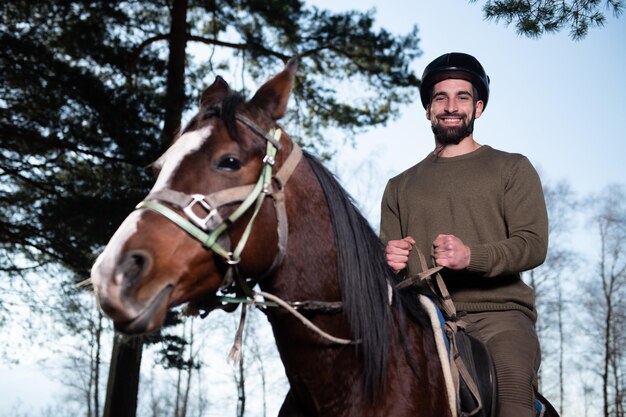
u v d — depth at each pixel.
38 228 12.62
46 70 12.58
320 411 2.55
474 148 3.52
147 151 12.38
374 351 2.52
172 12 15.06
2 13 13.17
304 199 2.49
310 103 17.06
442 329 2.77
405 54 16.41
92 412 39.53
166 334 15.46
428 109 3.58
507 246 2.99
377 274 2.64
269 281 2.46
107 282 2.03
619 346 30.08
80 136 12.34
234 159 2.29
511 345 2.98
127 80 14.18
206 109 2.40
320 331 2.42
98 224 12.02
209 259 2.22
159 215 2.17
